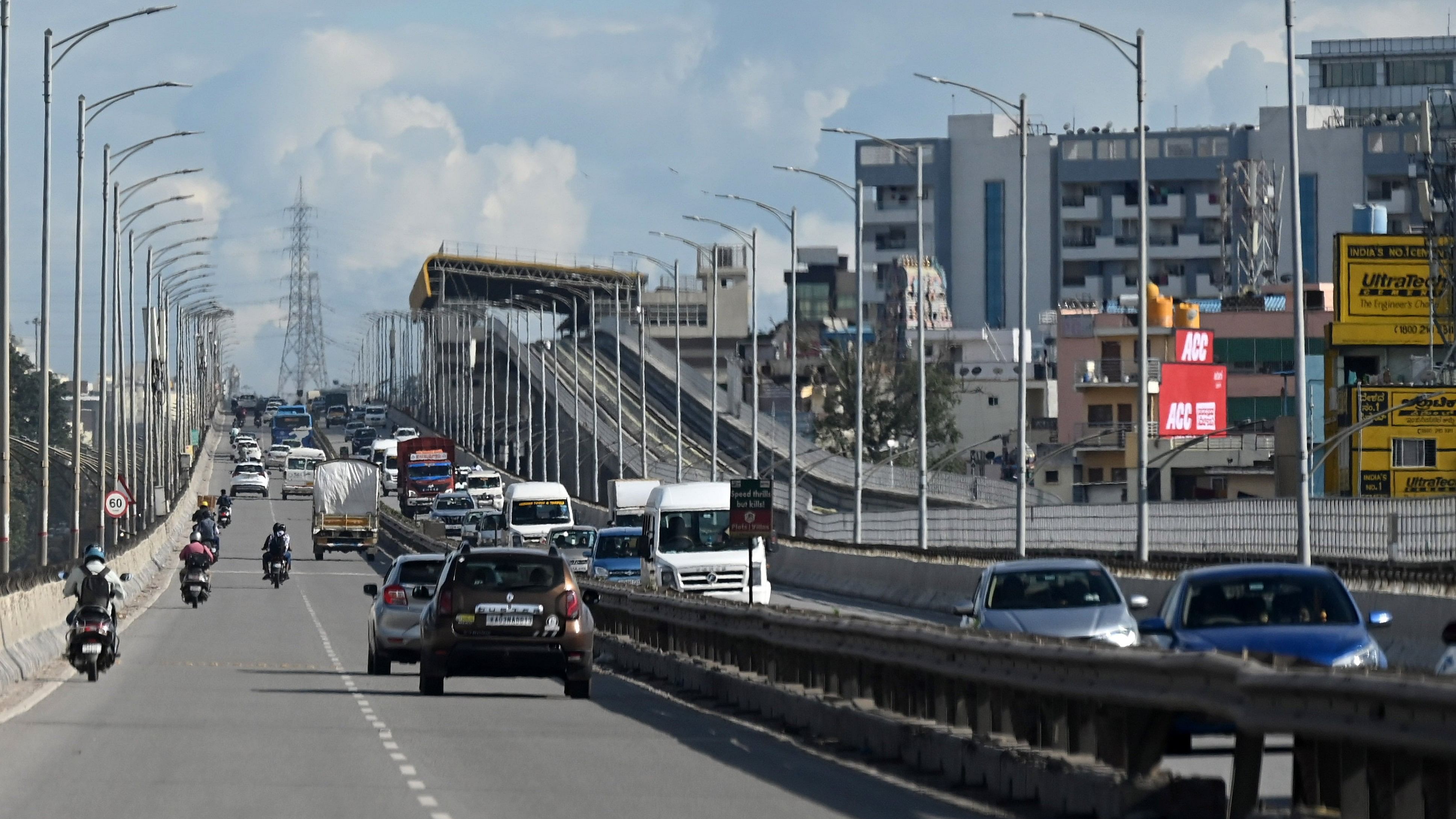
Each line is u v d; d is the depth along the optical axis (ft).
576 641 233.35
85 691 236.84
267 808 128.26
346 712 209.97
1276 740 171.12
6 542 357.61
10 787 138.72
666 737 188.34
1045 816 128.88
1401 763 96.84
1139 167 416.87
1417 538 341.62
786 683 213.87
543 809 130.31
